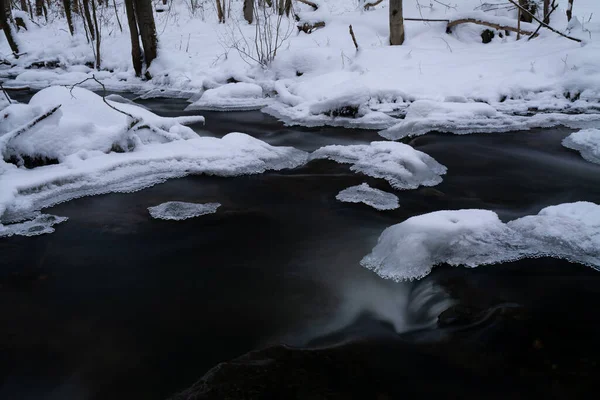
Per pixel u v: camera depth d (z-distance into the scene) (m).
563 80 8.66
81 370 2.62
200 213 4.62
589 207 3.99
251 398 2.25
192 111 10.05
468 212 3.97
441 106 8.00
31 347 2.80
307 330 2.91
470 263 3.45
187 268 3.67
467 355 2.57
